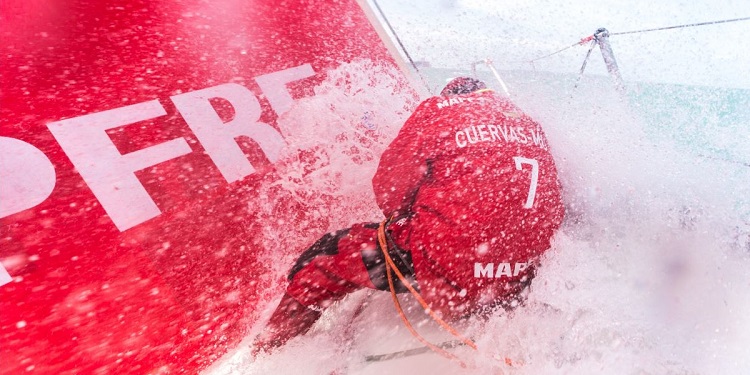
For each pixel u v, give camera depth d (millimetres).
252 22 2299
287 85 2346
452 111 1793
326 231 2119
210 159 1933
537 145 1819
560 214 1809
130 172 1727
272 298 1861
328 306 1792
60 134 1619
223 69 2129
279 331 1728
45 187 1545
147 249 1671
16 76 1595
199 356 1645
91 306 1514
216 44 2146
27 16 1659
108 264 1582
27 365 1370
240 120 2092
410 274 1667
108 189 1658
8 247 1431
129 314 1567
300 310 1756
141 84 1856
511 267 1673
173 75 1955
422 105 1867
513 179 1660
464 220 1599
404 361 1653
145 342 1564
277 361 1671
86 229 1578
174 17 2031
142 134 1796
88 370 1453
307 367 1650
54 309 1452
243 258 1864
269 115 2205
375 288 1740
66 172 1596
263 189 2025
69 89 1683
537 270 1775
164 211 1751
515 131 1787
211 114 2014
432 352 1684
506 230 1629
